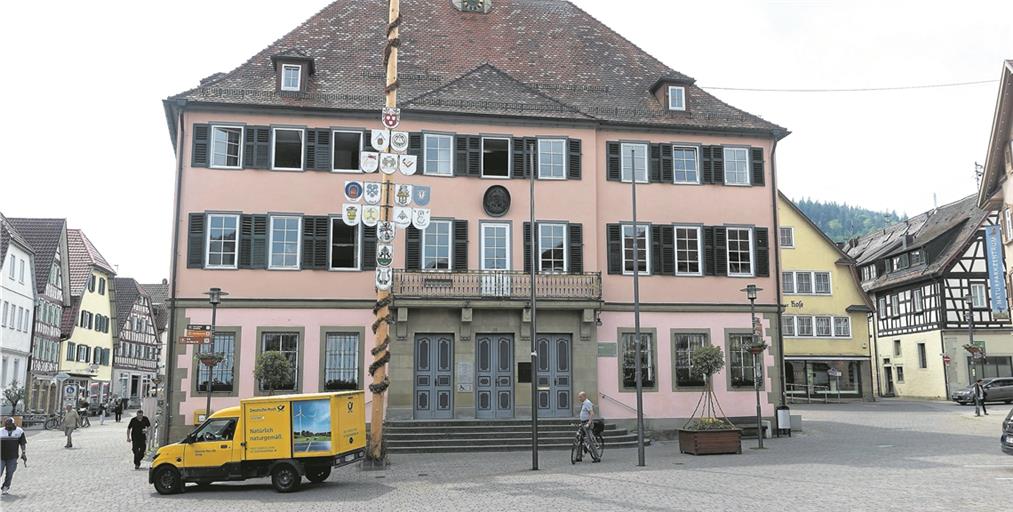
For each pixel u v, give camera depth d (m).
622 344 28.11
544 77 31.34
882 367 60.81
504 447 24.33
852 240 73.25
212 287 25.95
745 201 29.78
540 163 28.30
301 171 26.97
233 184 26.59
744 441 26.62
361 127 27.50
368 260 26.83
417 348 26.59
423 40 31.69
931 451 21.67
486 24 33.22
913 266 56.72
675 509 12.81
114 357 73.62
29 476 20.28
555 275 27.17
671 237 28.97
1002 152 34.59
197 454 16.80
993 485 14.79
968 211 55.62
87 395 65.44
